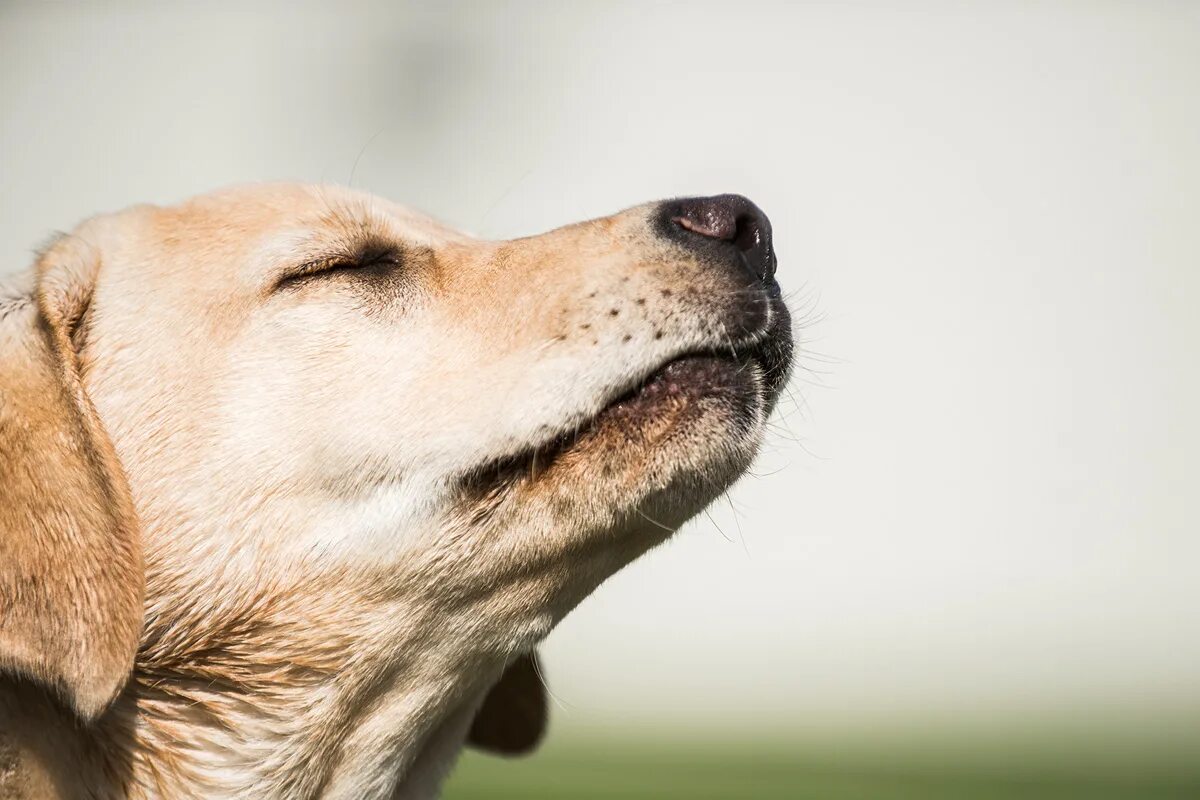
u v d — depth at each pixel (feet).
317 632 18.07
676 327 17.87
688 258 18.26
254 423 18.04
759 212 19.21
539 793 39.60
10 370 17.25
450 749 20.92
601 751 57.16
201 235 19.11
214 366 18.25
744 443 17.98
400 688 18.79
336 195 19.88
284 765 18.33
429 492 17.90
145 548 17.76
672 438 17.66
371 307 18.75
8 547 16.44
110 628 16.67
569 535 17.88
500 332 18.40
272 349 18.39
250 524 17.92
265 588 17.92
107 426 18.01
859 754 53.72
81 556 16.72
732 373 18.04
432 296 18.92
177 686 17.92
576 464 17.72
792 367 18.98
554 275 18.66
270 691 18.16
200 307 18.49
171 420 18.06
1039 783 43.09
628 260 18.42
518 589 18.34
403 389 18.19
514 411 17.76
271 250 18.71
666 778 45.27
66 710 17.20
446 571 18.02
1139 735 60.85
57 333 17.60
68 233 19.75
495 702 24.30
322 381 18.25
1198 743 57.77
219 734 18.07
